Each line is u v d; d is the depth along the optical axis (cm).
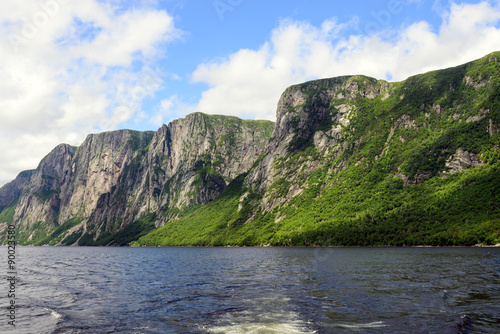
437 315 3162
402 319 3045
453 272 6247
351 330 2745
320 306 3609
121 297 4444
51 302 4159
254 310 3484
